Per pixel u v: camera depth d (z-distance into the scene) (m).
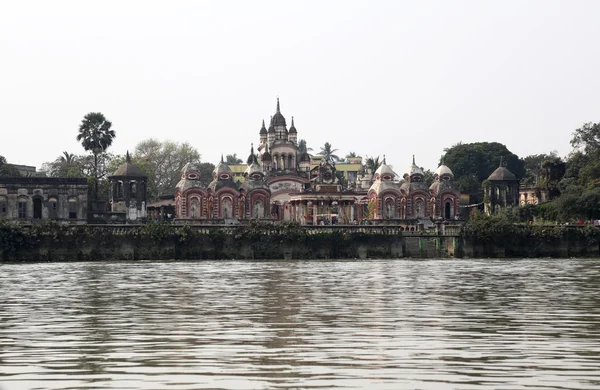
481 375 35.00
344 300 64.69
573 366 36.78
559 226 134.25
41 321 52.31
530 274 92.69
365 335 45.72
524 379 34.19
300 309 58.44
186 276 90.19
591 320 51.78
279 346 42.25
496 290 72.81
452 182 176.50
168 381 34.22
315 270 100.50
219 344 42.94
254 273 95.00
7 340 44.50
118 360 38.69
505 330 47.44
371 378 34.56
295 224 130.12
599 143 184.25
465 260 125.06
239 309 58.59
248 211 166.38
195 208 162.50
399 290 73.06
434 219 169.00
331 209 170.62
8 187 140.62
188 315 55.12
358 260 125.81
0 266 108.31
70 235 120.88
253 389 32.75
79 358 39.22
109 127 181.25
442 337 44.91
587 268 103.31
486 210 183.00
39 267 106.12
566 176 182.88
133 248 123.56
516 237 132.75
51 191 142.62
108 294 69.88
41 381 34.34
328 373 35.56
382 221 164.12
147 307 60.06
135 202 160.62
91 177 180.62
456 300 64.38
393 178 172.38
